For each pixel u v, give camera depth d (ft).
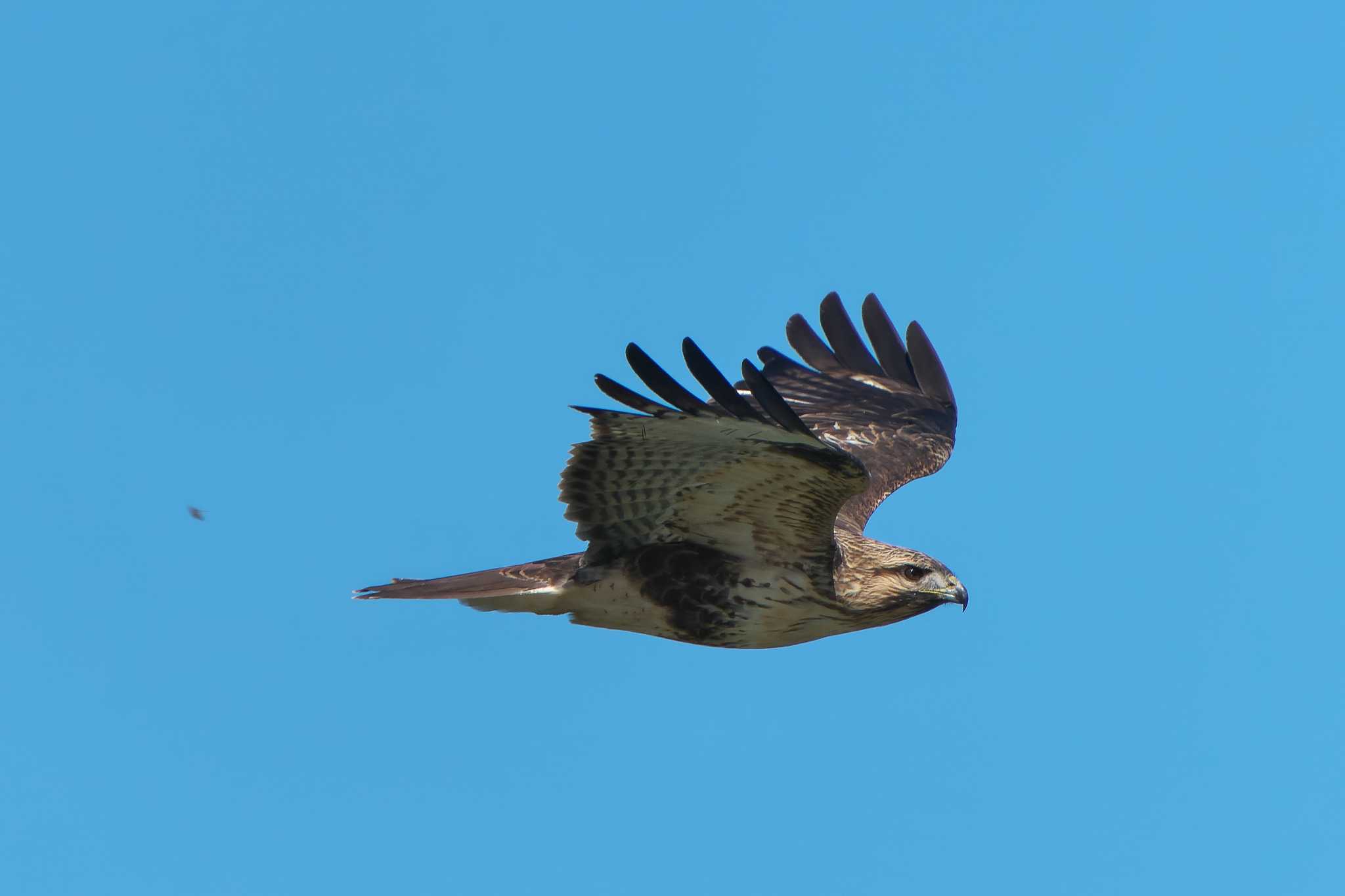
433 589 46.83
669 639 48.08
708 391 39.70
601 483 44.50
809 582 46.62
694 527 45.75
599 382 40.65
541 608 47.47
